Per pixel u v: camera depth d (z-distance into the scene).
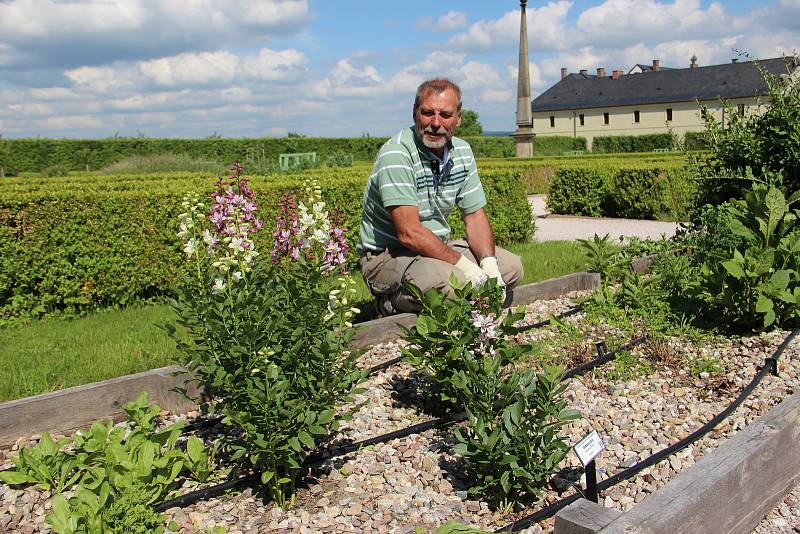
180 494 3.01
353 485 3.08
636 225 13.09
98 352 4.95
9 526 2.83
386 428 3.67
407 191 4.63
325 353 2.87
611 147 50.28
